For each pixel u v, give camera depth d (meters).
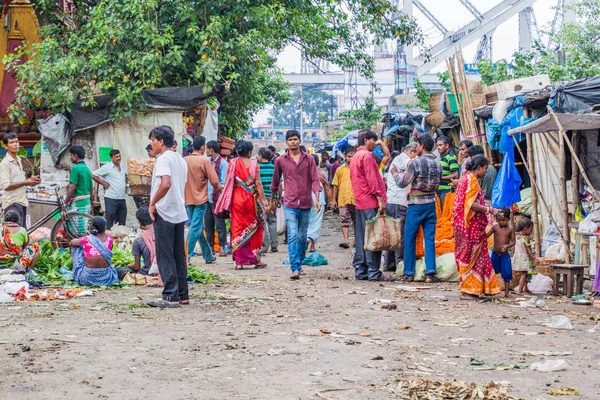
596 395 5.45
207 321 8.22
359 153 11.89
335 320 8.34
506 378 5.91
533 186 12.20
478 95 16.56
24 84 17.72
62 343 6.94
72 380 5.65
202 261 14.80
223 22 18.97
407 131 25.19
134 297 9.93
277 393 5.37
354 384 5.64
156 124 18.12
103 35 17.59
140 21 17.69
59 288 10.52
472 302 9.77
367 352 6.73
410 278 11.86
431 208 11.66
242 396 5.29
